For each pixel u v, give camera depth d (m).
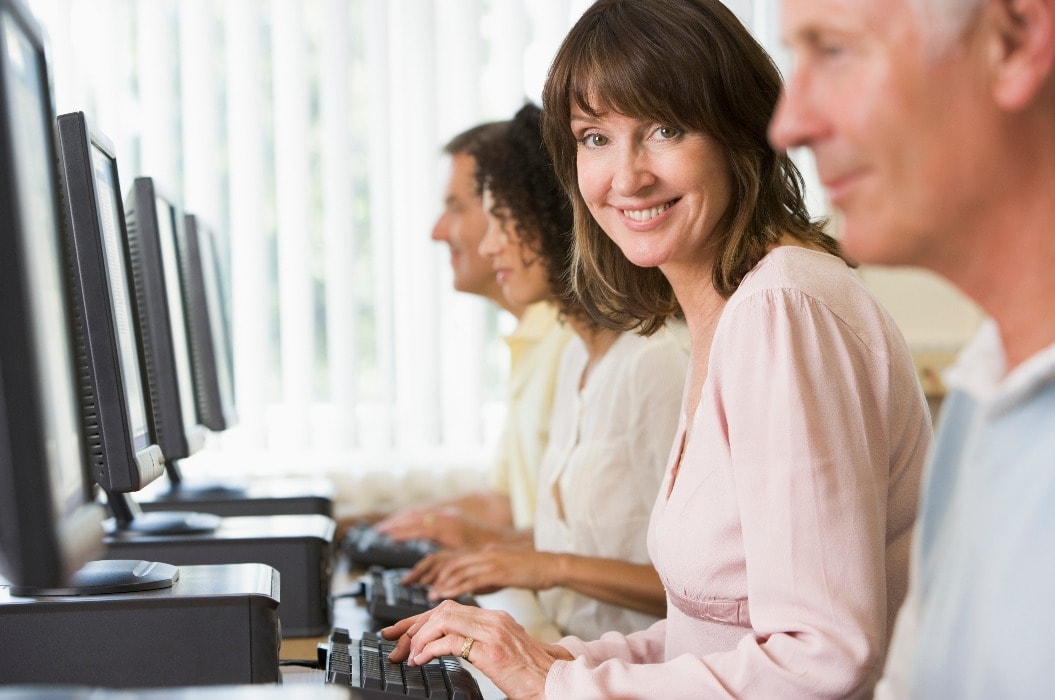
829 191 0.71
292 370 3.59
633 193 1.35
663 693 1.15
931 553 0.76
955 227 0.68
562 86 1.38
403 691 1.24
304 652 1.67
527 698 1.27
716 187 1.34
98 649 1.19
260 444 3.55
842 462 1.11
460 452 3.67
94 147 1.47
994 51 0.64
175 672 1.20
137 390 1.56
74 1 3.44
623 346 2.02
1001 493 0.67
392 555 2.40
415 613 1.82
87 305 1.36
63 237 1.01
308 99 3.58
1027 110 0.65
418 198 3.63
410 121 3.64
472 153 2.54
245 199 3.56
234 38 3.55
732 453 1.18
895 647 0.79
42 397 0.81
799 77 0.70
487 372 3.72
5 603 1.19
